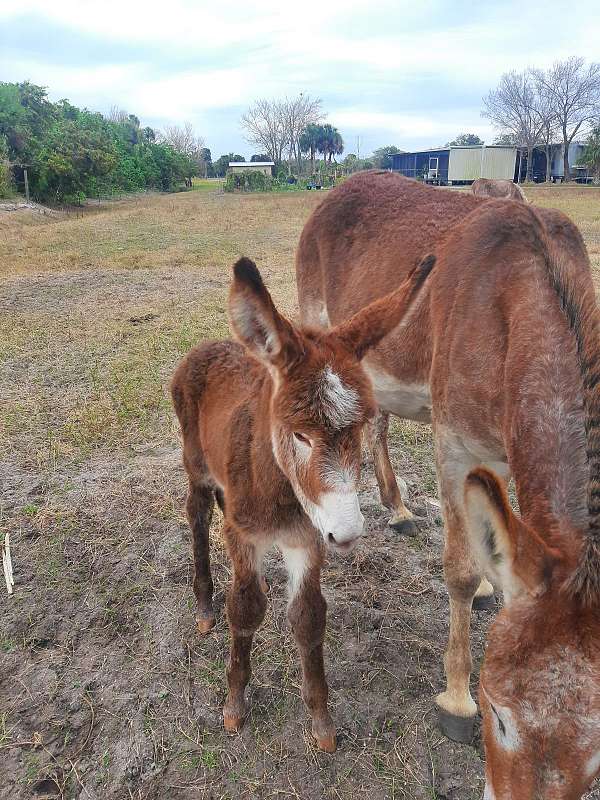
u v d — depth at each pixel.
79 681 3.35
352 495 2.27
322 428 2.31
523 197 6.79
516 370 2.70
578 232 3.58
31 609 3.81
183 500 4.84
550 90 63.19
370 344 2.59
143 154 60.47
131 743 3.01
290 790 2.82
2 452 5.60
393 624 3.71
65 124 42.81
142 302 10.98
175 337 8.73
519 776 1.73
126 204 42.91
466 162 58.12
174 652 3.51
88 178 40.88
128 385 6.91
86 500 4.82
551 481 2.31
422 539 4.50
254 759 2.96
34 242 19.19
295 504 2.79
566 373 2.50
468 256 3.25
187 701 3.23
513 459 2.63
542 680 1.71
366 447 5.81
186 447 3.72
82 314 10.17
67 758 2.97
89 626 3.70
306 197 45.12
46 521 4.57
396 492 4.63
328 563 4.23
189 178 71.38
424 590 3.98
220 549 4.37
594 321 2.44
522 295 2.85
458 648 3.13
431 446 5.84
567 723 1.66
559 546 1.98
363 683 3.34
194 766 2.92
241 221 25.52
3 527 4.52
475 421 3.11
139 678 3.36
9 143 39.28
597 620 1.73
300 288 5.26
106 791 2.82
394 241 4.11
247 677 3.12
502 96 65.69
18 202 32.94
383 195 4.56
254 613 2.98
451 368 3.19
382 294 4.00
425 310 3.57
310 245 5.08
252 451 2.83
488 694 1.80
